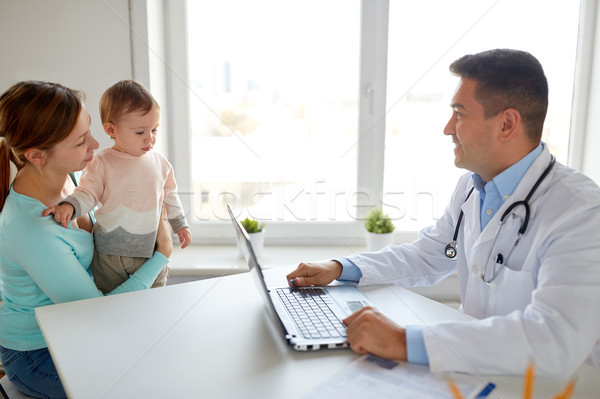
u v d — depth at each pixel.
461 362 0.64
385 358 0.68
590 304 0.67
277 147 1.32
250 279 1.05
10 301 1.09
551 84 1.59
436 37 1.38
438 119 1.37
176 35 1.30
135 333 0.79
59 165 1.05
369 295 0.95
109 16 1.28
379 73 1.38
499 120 0.83
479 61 0.85
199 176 1.28
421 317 0.83
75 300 1.04
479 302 0.86
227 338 0.76
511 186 0.86
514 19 1.43
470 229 0.95
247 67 1.34
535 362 0.63
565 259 0.71
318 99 1.36
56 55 1.31
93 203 1.10
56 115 0.99
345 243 1.32
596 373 0.65
